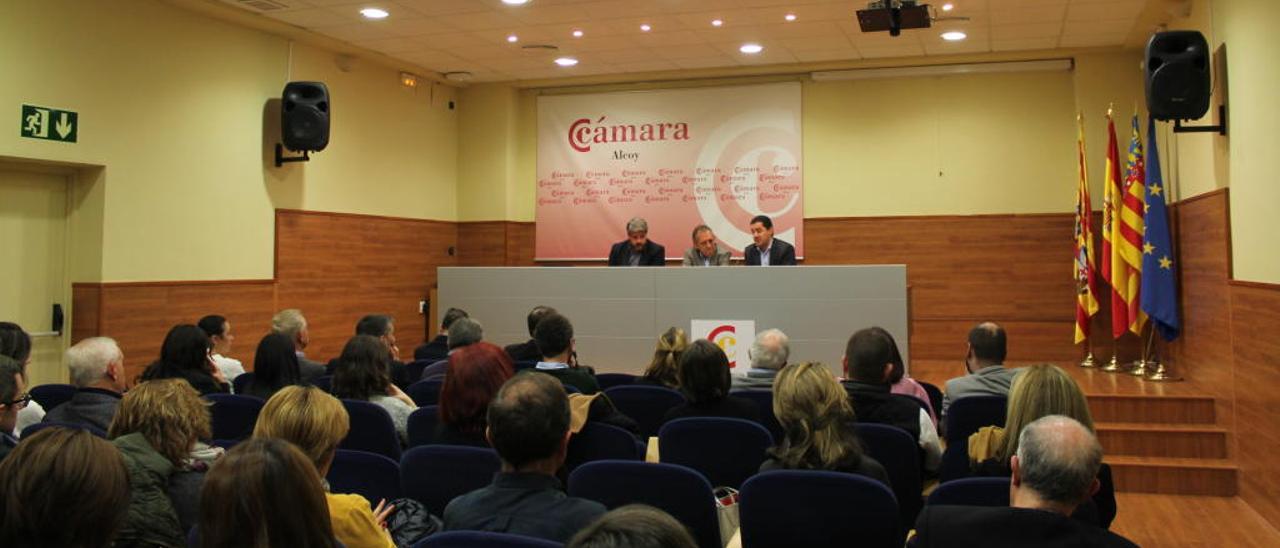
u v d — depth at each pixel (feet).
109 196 21.97
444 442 9.70
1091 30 26.37
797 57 30.07
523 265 34.47
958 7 24.11
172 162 23.61
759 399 12.76
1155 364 25.02
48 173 21.72
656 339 22.12
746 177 32.45
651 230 33.40
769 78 32.27
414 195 32.53
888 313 20.66
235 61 25.52
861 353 11.36
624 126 33.76
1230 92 18.34
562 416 6.68
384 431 10.94
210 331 17.13
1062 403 8.34
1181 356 23.15
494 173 34.14
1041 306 29.58
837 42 28.04
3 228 20.84
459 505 6.50
